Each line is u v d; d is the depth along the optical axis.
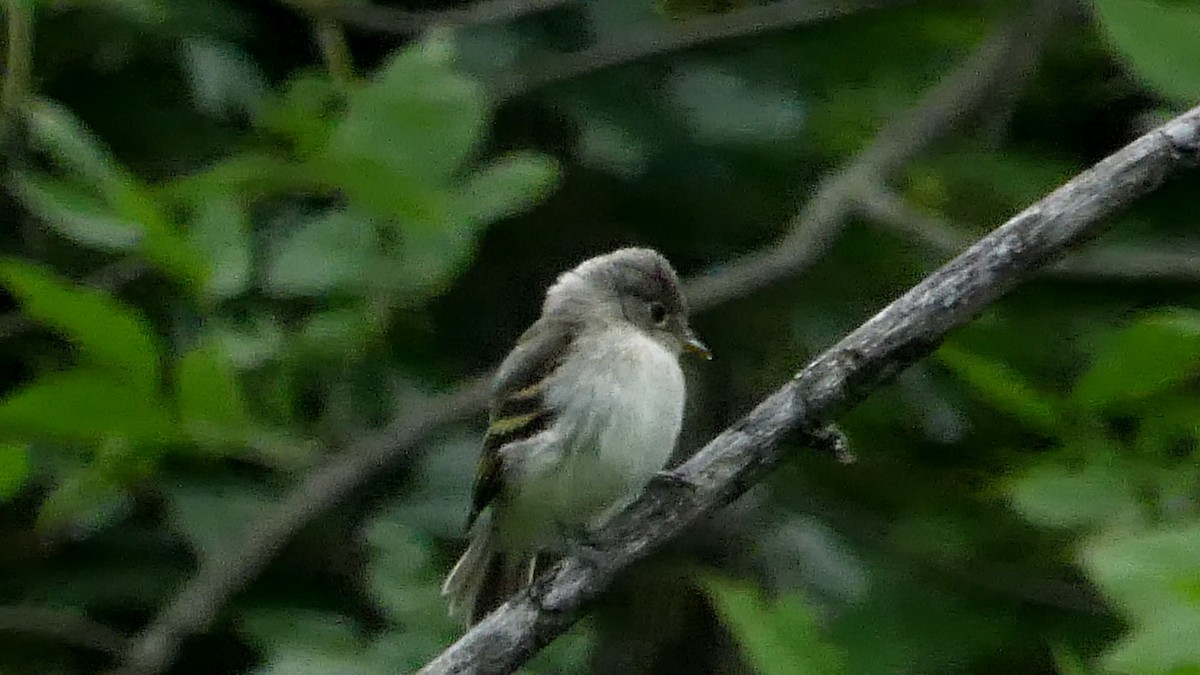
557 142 12.36
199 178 9.55
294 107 10.25
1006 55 11.79
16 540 11.06
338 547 11.02
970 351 10.09
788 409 6.97
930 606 11.13
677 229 12.43
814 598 11.32
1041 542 11.10
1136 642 5.92
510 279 12.37
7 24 9.96
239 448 9.48
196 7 11.40
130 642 9.93
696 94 11.76
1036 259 6.67
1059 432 9.30
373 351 10.59
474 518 9.86
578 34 12.20
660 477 7.27
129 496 10.41
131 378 8.62
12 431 8.73
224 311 10.41
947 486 11.59
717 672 12.13
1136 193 6.61
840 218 11.12
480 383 10.22
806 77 12.26
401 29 11.44
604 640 12.12
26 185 9.27
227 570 9.62
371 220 9.96
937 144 12.25
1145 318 8.87
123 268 10.58
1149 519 8.81
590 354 9.65
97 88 11.52
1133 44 8.35
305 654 9.44
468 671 7.27
